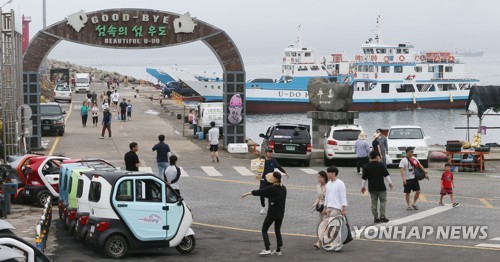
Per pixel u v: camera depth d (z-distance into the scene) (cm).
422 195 2584
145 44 3750
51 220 2091
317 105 4166
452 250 1733
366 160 3102
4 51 3231
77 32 3712
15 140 3169
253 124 8606
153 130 4894
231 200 2497
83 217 1727
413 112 10081
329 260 1631
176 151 3834
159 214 1675
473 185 2834
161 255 1708
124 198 1658
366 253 1706
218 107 4672
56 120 4375
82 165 1986
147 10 3725
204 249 1773
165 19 3744
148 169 3159
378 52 10000
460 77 10331
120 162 3331
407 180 2267
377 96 9962
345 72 10069
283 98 9544
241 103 3841
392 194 2602
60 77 10894
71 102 7519
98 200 1658
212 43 3803
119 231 1648
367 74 9956
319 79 4262
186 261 1636
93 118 5112
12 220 2097
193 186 2794
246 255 1700
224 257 1678
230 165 3381
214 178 2995
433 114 9944
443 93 10256
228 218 2197
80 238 1731
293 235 1958
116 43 3728
